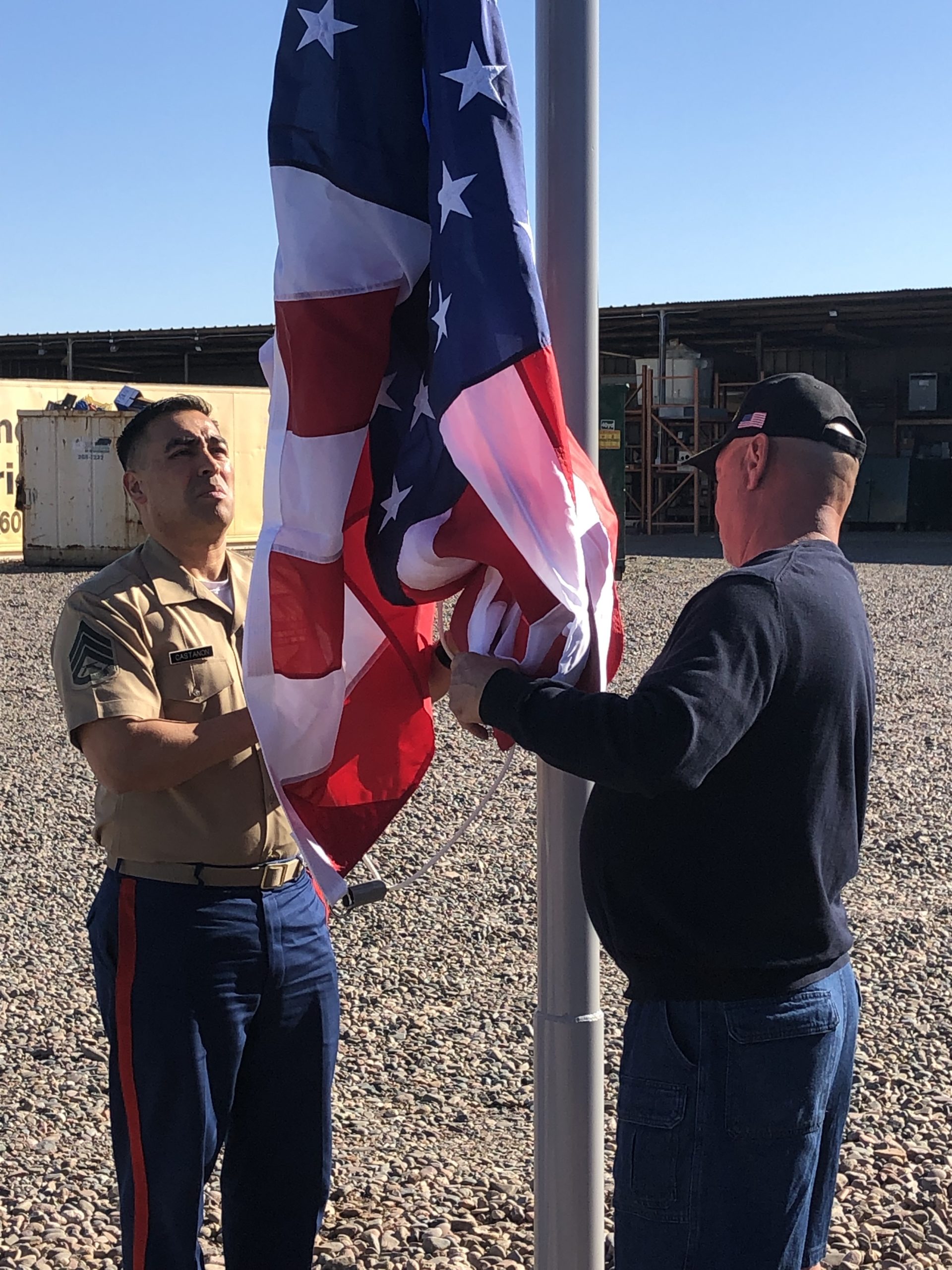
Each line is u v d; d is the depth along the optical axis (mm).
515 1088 3809
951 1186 3186
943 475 30656
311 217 2068
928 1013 4309
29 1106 3697
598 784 1979
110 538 18297
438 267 1926
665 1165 1873
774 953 1870
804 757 1846
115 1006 2316
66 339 35781
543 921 2119
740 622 1786
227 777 2344
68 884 5688
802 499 2010
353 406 2088
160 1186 2299
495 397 1866
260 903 2369
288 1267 2527
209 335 33812
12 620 13516
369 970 4711
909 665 11281
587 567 1948
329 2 2064
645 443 29578
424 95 2090
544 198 2068
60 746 8266
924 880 5715
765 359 36750
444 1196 3170
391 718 2248
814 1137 1891
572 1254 2129
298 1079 2471
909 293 27797
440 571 2018
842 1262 2869
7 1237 3020
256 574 2086
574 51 2031
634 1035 1936
